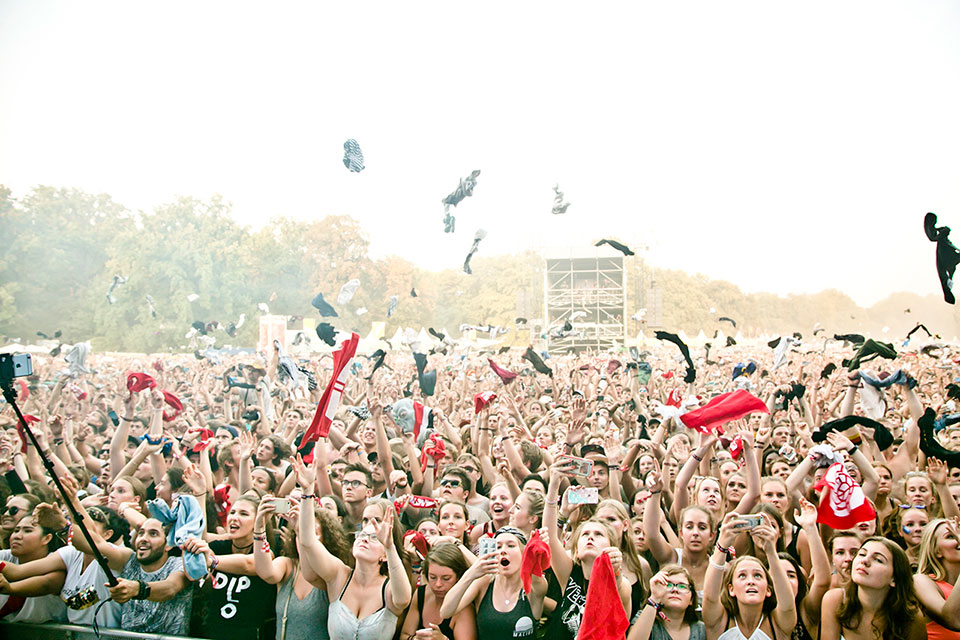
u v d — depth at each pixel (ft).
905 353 46.16
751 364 35.63
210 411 37.78
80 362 33.45
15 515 19.42
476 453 25.91
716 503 18.75
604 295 123.13
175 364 64.54
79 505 18.67
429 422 24.91
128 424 23.70
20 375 17.19
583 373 51.55
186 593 17.33
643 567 16.98
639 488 20.54
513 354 73.41
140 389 23.58
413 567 16.66
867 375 24.99
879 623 14.96
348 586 16.07
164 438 21.84
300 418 28.78
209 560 16.60
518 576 15.66
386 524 15.43
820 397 33.60
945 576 15.70
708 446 18.69
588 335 109.60
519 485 21.99
